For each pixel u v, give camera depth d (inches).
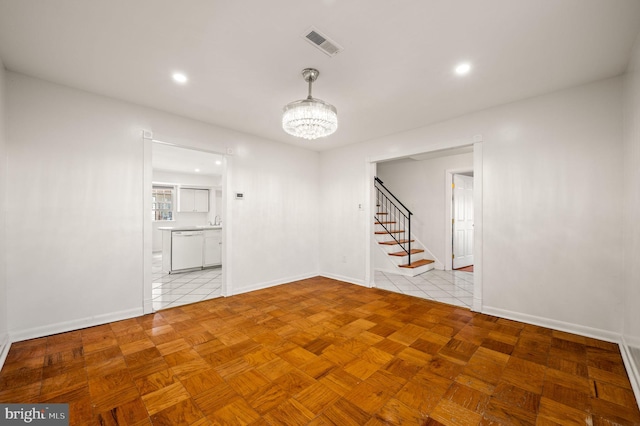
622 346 88.8
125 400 64.6
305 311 125.7
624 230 91.5
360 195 175.8
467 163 209.6
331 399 65.4
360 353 87.0
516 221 113.7
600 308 96.8
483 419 58.8
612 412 60.9
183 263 210.2
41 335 97.1
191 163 255.9
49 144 99.3
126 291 115.6
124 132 115.4
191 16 66.5
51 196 99.6
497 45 77.5
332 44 77.4
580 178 100.4
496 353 86.8
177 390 68.4
